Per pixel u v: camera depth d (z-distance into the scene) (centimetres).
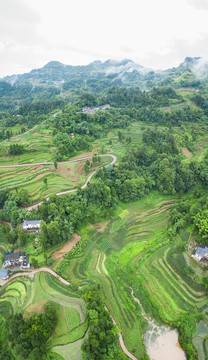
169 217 10994
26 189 10875
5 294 7162
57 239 8744
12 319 5678
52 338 5959
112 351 5512
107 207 11044
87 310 6378
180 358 5947
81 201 10238
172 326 6600
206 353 5988
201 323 6662
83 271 8075
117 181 11719
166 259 8481
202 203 10900
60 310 6625
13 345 5734
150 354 5988
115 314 6731
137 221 10656
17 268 7925
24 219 9338
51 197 9725
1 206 10406
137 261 8612
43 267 8006
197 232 9288
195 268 8019
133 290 7575
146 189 12225
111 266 8438
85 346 5388
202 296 7288
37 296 6994
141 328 6506
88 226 10088
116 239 9650
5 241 8944
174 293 7419
